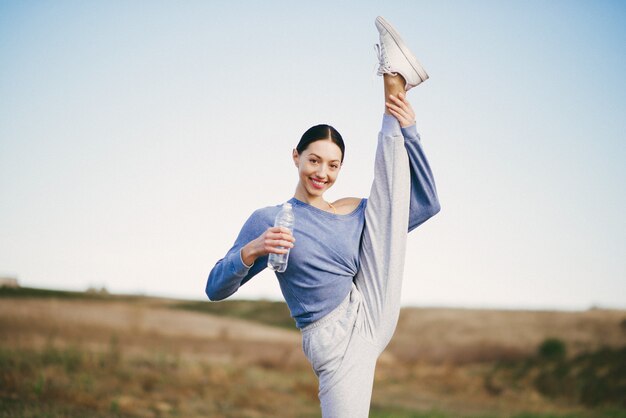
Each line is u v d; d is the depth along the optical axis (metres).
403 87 4.16
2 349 14.18
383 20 4.11
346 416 3.96
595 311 36.38
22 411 9.76
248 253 3.91
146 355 17.33
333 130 4.17
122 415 10.86
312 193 4.17
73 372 13.44
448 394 22.39
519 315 37.53
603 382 24.14
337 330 4.06
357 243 4.18
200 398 13.91
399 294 4.16
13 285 28.25
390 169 4.14
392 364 28.67
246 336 31.28
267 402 14.86
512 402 21.89
